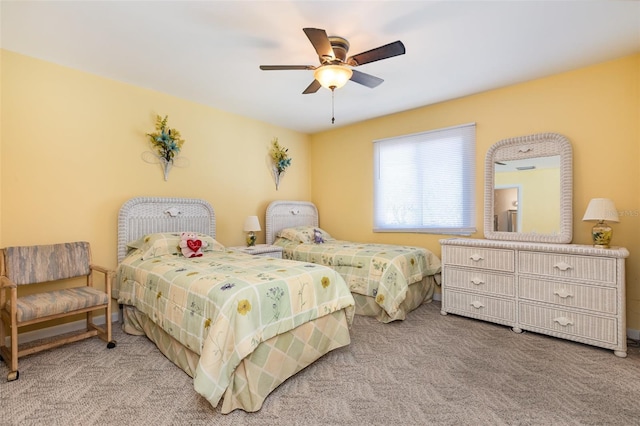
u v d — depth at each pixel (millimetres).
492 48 2584
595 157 2896
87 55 2684
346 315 2521
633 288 2721
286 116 4410
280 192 4910
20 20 2170
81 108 2979
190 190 3812
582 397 1873
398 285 3092
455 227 3805
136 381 2047
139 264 2795
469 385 2012
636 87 2707
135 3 2000
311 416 1723
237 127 4316
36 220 2729
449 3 2014
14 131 2617
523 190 3262
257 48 2572
